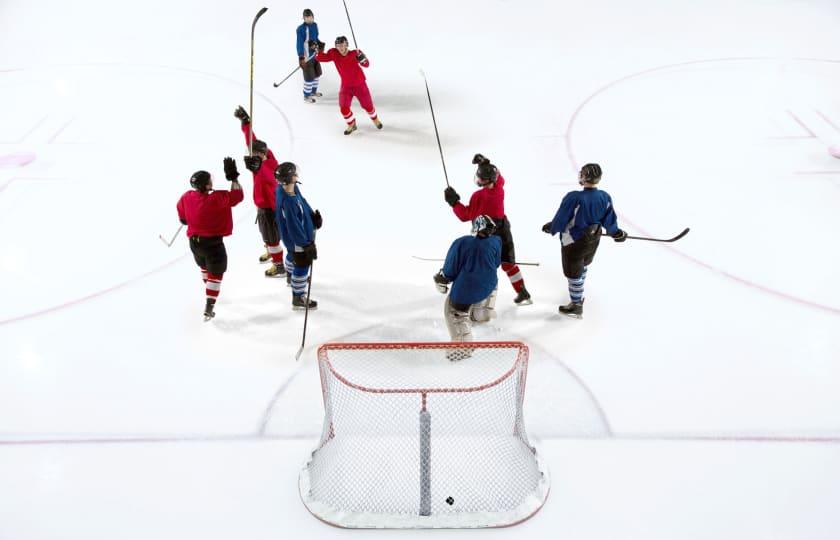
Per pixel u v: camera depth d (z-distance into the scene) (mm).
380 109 8977
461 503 3904
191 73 10047
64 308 5691
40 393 4836
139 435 4480
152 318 5574
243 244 6535
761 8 11828
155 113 8984
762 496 3996
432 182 7430
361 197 7191
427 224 6746
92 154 8086
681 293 5754
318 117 8836
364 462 4160
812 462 4219
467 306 4777
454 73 9883
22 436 4480
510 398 4387
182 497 4047
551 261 6219
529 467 4145
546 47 10633
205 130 8562
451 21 11586
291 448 4367
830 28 10961
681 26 11258
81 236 6648
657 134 8258
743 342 5207
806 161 7629
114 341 5332
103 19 11992
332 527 3830
